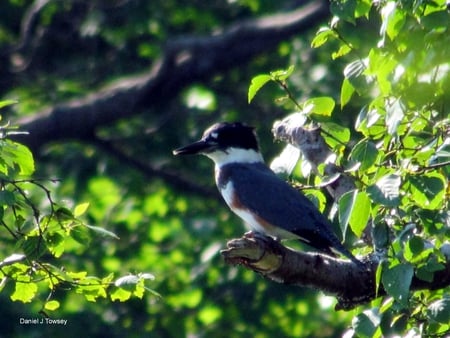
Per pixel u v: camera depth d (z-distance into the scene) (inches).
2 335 604.4
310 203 325.7
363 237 293.4
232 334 627.5
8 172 271.1
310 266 276.7
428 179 242.8
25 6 768.3
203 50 680.4
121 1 717.9
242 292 633.6
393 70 259.4
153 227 645.9
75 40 733.3
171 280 631.2
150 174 689.0
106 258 627.2
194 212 681.6
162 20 716.7
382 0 272.2
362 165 254.7
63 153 698.2
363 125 268.2
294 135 307.3
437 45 252.2
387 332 355.3
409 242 244.8
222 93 700.0
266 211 328.5
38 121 673.6
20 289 284.2
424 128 280.1
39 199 635.5
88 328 619.8
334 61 645.9
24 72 731.4
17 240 275.7
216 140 358.9
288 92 285.6
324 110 284.5
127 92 681.0
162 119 702.5
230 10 737.6
